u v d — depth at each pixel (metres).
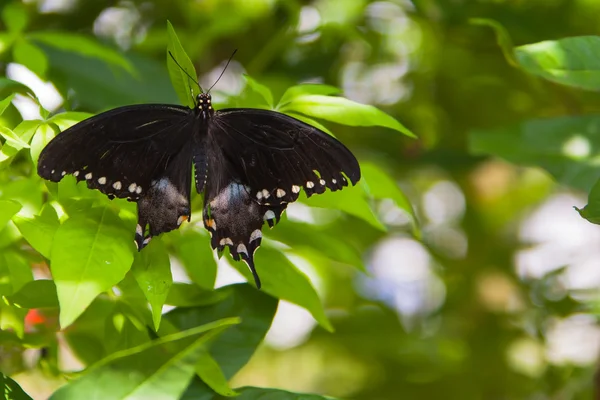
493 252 1.73
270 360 1.91
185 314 1.33
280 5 1.50
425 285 1.82
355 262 1.34
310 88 1.33
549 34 1.49
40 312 1.34
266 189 1.31
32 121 1.30
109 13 1.51
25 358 1.36
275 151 1.31
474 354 1.59
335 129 1.53
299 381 1.89
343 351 1.71
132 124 1.31
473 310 1.68
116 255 1.28
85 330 1.34
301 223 1.34
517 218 1.88
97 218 1.29
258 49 1.52
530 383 1.56
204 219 1.31
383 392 1.57
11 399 1.30
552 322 1.54
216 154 1.32
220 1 1.49
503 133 1.40
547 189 1.93
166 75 1.44
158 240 1.30
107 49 1.38
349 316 1.65
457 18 1.50
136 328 1.31
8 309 1.31
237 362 1.32
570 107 1.49
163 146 1.31
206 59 1.52
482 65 1.53
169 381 1.29
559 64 1.32
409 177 1.76
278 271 1.32
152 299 1.28
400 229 1.73
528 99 1.53
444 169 1.57
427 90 1.56
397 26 1.54
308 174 1.31
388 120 1.31
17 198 1.29
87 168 1.29
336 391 1.83
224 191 1.31
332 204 1.32
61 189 1.30
